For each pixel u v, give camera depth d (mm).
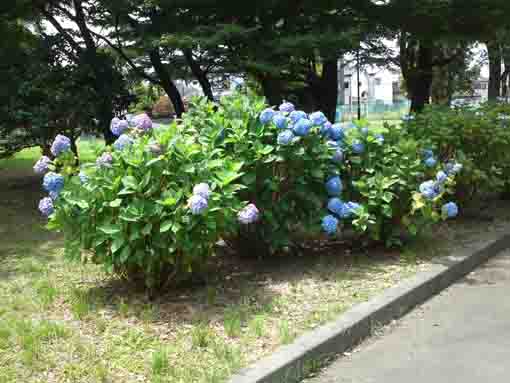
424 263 5859
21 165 15086
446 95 26000
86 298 4695
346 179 6180
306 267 5684
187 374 3488
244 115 5641
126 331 4082
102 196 4504
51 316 4398
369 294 4938
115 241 4359
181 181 4590
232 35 9406
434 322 4746
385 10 10445
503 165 8086
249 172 5422
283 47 9539
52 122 9797
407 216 6168
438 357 4086
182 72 11789
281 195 5730
